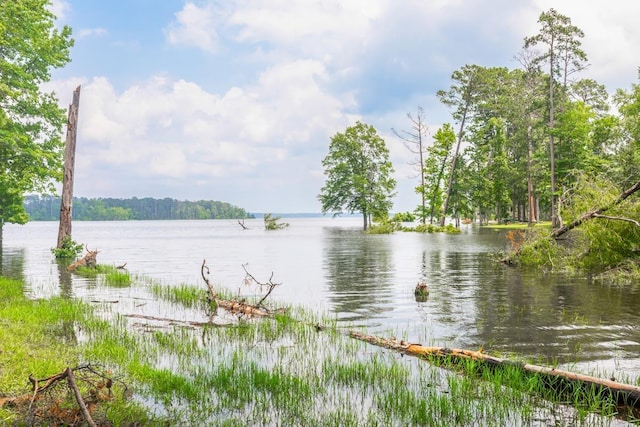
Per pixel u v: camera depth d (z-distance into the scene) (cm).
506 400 695
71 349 906
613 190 2142
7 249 4119
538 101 5647
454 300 1547
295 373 827
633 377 798
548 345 1002
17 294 1572
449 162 7231
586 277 2005
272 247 4216
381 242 4631
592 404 680
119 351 909
